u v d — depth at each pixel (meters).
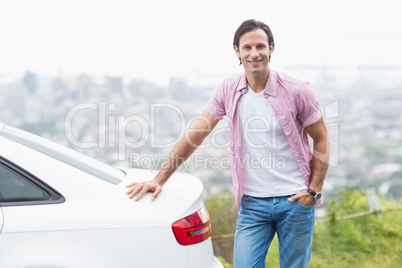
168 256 2.52
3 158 2.49
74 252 2.41
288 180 2.96
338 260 4.78
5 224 2.39
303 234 3.02
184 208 2.61
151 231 2.51
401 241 5.09
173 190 2.76
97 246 2.44
